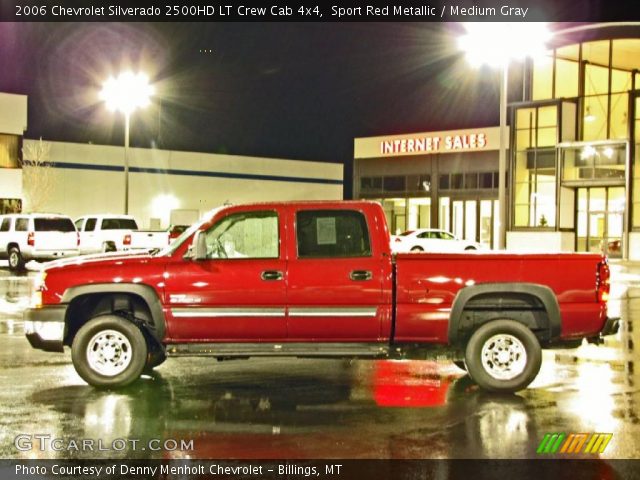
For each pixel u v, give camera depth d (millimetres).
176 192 55656
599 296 8938
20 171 47500
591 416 7945
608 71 43062
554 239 43094
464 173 52312
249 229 9086
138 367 9078
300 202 9109
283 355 8977
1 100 46688
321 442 7004
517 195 45219
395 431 7375
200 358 11203
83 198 50969
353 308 8844
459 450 6762
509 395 8906
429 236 36906
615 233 43375
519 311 9203
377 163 57500
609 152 42125
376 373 10211
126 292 9047
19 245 29109
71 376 9812
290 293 8852
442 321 8836
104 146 51844
